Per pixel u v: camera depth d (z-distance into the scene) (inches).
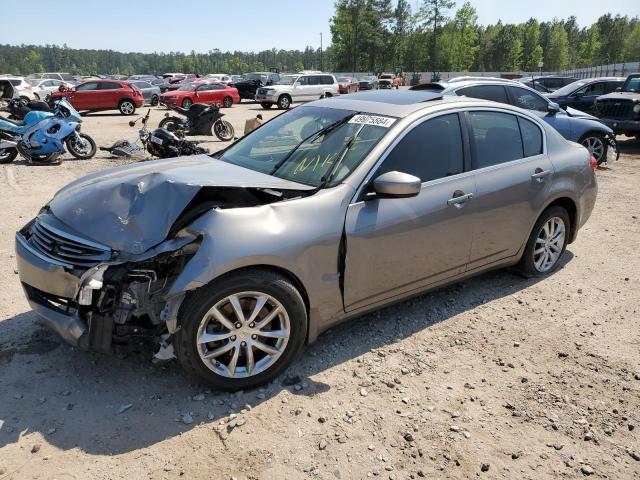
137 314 116.9
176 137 417.4
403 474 102.4
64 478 98.1
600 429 117.0
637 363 142.9
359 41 3649.1
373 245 135.5
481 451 109.3
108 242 119.7
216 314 115.7
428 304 172.9
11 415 114.3
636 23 4468.5
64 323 118.0
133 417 115.0
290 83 1135.6
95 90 945.5
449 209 149.9
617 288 190.2
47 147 422.3
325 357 140.3
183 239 118.0
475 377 134.5
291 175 144.4
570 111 396.8
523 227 175.8
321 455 106.3
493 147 167.8
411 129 147.3
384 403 122.9
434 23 3651.6
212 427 112.8
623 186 363.6
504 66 4308.6
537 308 173.0
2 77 1008.9
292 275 124.2
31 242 129.9
